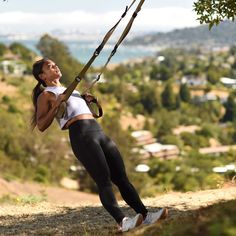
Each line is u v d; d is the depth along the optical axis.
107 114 123.31
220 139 131.25
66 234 6.34
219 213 3.80
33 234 6.47
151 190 50.66
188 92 168.00
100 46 5.20
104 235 5.80
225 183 9.63
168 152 106.50
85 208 8.02
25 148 60.25
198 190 9.05
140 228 5.08
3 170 49.28
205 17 6.63
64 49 124.88
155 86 167.62
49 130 62.28
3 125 62.12
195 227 3.62
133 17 5.30
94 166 5.06
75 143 5.15
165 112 141.50
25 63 156.25
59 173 56.56
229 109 157.38
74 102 5.27
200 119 150.38
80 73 5.15
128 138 64.94
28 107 102.56
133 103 148.25
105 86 143.12
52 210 8.05
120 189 5.25
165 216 5.14
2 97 104.44
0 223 7.23
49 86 5.41
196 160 85.56
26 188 34.62
